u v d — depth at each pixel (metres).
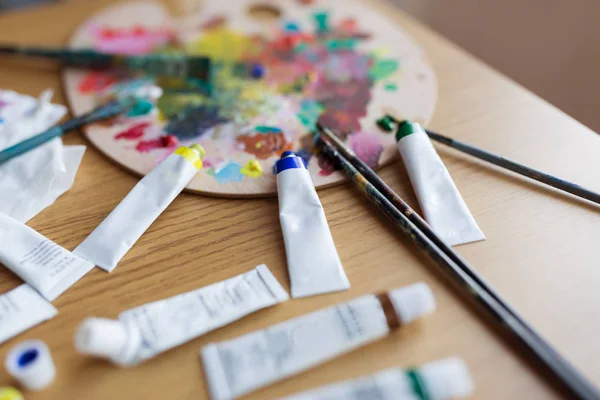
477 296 0.26
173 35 0.44
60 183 0.32
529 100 0.38
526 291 0.27
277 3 0.48
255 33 0.44
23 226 0.30
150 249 0.29
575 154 0.34
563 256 0.28
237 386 0.24
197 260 0.29
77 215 0.31
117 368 0.25
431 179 0.31
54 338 0.26
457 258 0.28
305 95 0.38
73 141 0.35
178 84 0.39
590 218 0.30
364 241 0.29
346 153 0.33
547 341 0.25
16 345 0.26
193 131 0.35
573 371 0.24
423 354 0.25
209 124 0.36
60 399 0.24
